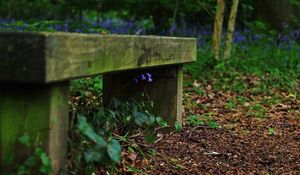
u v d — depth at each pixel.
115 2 12.09
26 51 1.93
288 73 7.73
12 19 11.14
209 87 6.48
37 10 12.78
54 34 1.97
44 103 2.09
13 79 1.96
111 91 3.81
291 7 12.24
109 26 12.36
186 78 6.90
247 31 10.89
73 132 2.51
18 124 2.11
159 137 3.82
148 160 3.31
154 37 3.11
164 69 3.91
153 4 11.15
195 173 3.18
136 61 2.83
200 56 7.96
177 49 3.58
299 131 4.45
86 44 2.23
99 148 2.47
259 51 9.34
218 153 3.60
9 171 2.12
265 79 7.06
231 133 4.25
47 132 2.10
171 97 3.94
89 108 3.36
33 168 2.12
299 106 5.70
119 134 3.52
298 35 10.81
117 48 2.56
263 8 12.38
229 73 7.13
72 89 3.62
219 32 7.89
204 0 10.23
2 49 1.96
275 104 5.76
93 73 2.31
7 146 2.12
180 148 3.66
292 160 3.53
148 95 3.92
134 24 12.14
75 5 12.43
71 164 2.47
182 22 11.71
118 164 3.05
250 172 3.25
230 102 5.65
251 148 3.80
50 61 1.94
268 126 4.61
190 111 5.09
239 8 11.34
